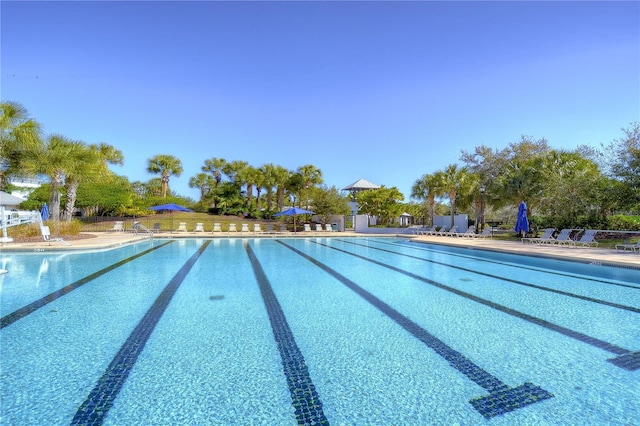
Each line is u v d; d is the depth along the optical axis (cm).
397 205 3284
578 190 1578
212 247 1467
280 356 327
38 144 1533
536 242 1517
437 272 832
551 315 467
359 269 877
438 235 2247
